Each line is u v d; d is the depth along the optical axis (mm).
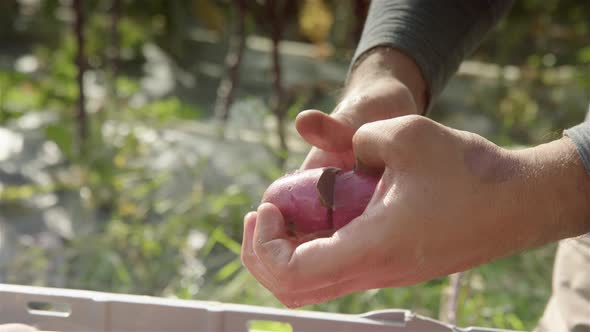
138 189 3186
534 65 5281
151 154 3627
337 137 1044
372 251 783
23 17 6512
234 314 999
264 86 5555
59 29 6176
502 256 815
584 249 1264
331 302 2225
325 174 891
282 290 848
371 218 786
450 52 1233
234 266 2455
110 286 2520
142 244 2738
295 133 3947
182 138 3824
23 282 2508
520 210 782
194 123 4059
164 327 1008
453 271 819
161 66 5957
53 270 2594
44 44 6117
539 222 791
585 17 5891
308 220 898
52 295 1028
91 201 3189
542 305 2281
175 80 5668
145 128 3854
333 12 6047
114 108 4035
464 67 5648
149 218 3162
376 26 1219
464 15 1252
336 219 882
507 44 5398
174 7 6234
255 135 3820
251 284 2361
